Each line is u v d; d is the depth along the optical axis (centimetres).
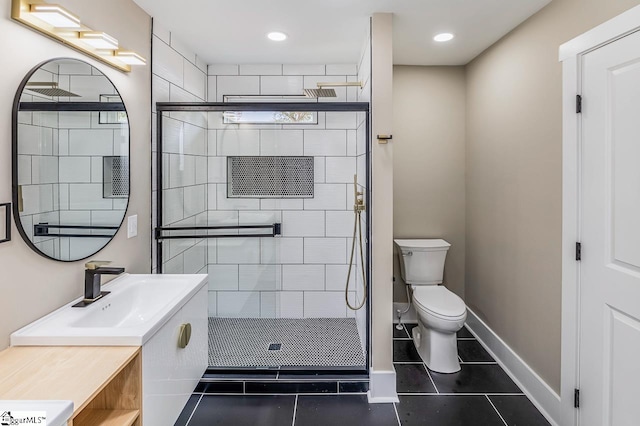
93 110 170
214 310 281
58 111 149
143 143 217
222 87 322
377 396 223
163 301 184
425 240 335
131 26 203
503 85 260
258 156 273
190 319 177
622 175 158
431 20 230
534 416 209
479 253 307
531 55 224
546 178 210
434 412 212
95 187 172
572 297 186
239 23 234
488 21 232
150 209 226
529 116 227
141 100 214
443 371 257
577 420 185
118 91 191
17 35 129
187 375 172
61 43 149
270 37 258
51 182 145
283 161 276
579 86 181
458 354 284
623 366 158
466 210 335
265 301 285
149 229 225
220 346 269
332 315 295
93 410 126
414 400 224
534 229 223
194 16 224
